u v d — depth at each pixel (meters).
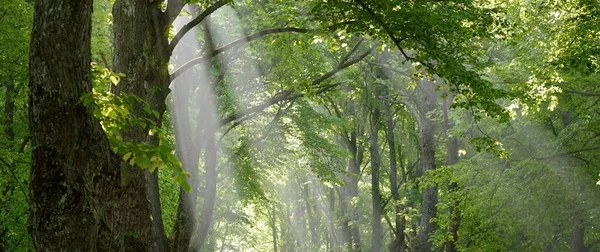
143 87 11.18
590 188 21.38
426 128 27.86
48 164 7.07
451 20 13.12
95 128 7.39
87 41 7.27
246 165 26.19
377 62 28.78
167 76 11.89
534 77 17.69
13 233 16.61
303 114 25.97
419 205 39.00
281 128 26.38
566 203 21.92
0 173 15.30
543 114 21.42
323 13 13.93
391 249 34.75
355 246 37.69
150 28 11.62
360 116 35.47
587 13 16.23
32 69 7.07
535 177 21.28
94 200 7.34
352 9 12.80
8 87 18.67
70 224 7.10
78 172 7.19
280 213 45.34
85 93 7.18
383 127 37.78
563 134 21.34
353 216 37.38
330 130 29.28
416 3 12.66
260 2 18.38
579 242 23.55
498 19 15.48
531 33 19.03
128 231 10.53
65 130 7.09
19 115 18.84
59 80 7.06
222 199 31.28
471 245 24.25
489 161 22.34
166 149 7.12
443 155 36.31
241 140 26.33
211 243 36.94
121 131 10.61
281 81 20.23
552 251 24.59
